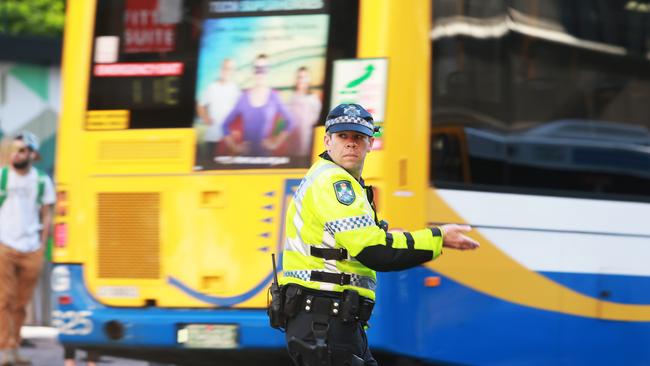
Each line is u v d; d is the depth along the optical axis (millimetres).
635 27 30422
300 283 19125
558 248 28125
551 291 27953
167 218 27688
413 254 18297
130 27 28547
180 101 27891
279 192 26781
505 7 27953
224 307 27062
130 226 28016
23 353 41375
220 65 27609
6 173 37875
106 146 28391
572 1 29250
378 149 25875
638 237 29516
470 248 18766
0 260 37750
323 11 26812
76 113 28719
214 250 27203
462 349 26625
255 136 27125
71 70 28922
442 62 26656
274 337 26547
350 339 19172
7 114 57219
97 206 28328
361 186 19172
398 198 25812
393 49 26109
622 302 29094
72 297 28328
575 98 28969
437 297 26344
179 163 27688
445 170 26516
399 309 25938
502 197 27375
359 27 26359
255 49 27312
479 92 27297
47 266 48469
